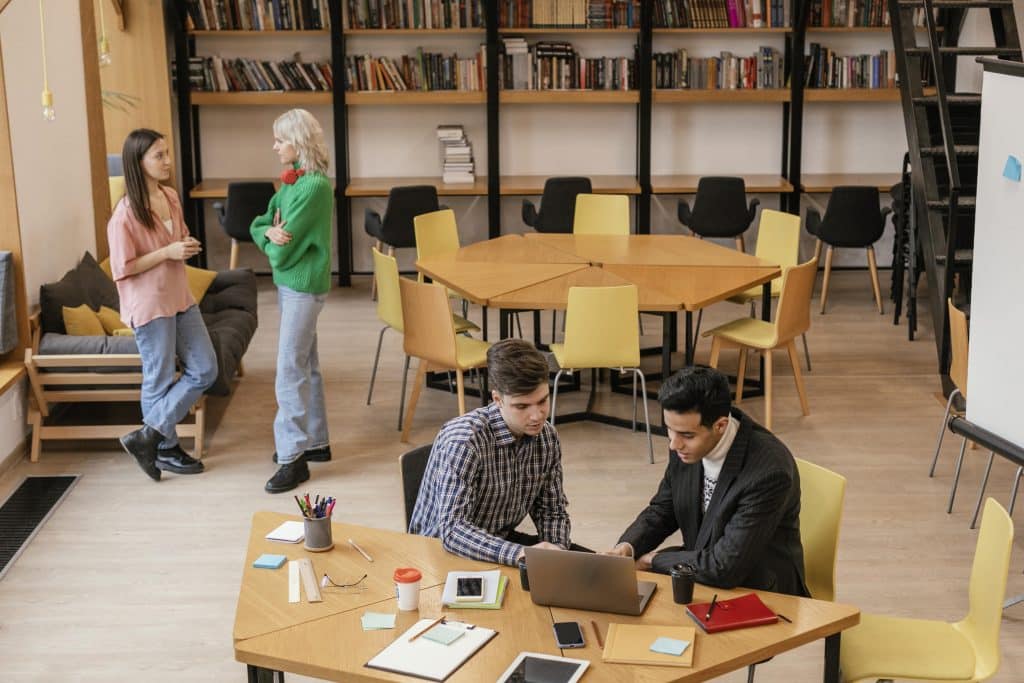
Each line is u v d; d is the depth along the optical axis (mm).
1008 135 4230
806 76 10016
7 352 5984
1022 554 4996
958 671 3242
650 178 10109
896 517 5359
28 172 6277
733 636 2916
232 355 6438
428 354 6156
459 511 3385
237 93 9797
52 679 4027
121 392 5996
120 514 5398
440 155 10469
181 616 4465
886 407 6875
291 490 5676
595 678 2727
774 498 3244
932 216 6598
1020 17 8445
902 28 7023
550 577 3031
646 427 6555
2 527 5246
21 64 6223
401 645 2859
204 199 10320
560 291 6227
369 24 9820
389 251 10547
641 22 9734
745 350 6836
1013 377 4246
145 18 9469
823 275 10430
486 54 9820
